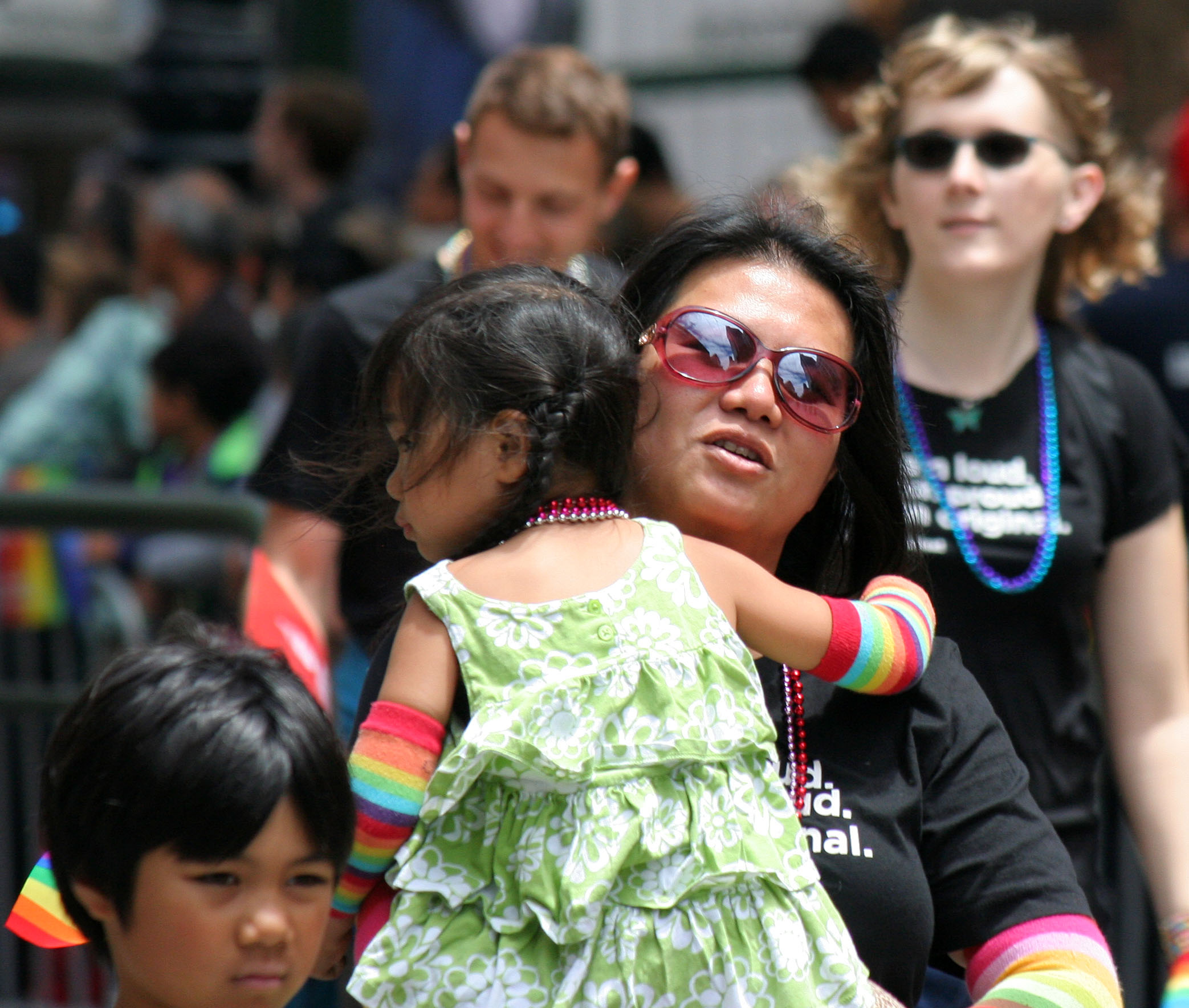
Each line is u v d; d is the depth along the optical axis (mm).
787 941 6449
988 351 10602
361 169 26672
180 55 27219
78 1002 15750
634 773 6395
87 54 36062
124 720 5691
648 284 7984
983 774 7555
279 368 19000
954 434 10453
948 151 10625
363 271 21203
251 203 27078
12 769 15711
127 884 5680
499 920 6320
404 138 29594
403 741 6441
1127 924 13281
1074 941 7176
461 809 6504
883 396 7961
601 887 6199
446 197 21750
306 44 29938
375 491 7738
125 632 18281
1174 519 10570
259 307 24297
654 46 29625
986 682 9992
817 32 22078
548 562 6625
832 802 7309
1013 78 10727
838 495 8227
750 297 7602
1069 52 11250
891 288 10984
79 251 26594
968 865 7406
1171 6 22359
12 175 35969
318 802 5785
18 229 26938
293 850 5754
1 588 18609
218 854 5609
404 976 6312
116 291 25547
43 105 35875
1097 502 10281
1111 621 10445
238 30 27656
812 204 8500
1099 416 10469
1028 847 7414
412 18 29500
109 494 14719
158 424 20609
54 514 14750
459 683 6652
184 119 27375
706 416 7395
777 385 7344
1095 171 11094
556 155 12484
